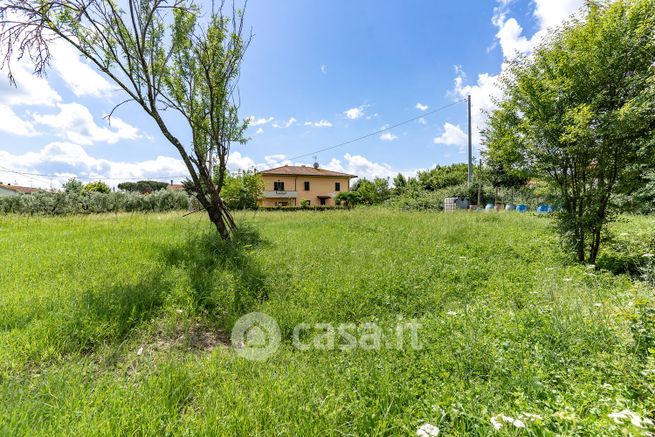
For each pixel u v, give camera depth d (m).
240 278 4.32
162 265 4.75
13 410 1.77
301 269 4.86
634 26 4.77
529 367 2.19
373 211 15.38
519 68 5.79
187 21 6.45
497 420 1.58
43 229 8.38
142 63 5.88
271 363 2.47
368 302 3.76
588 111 4.84
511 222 10.89
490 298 3.80
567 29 5.39
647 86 4.71
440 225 9.45
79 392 2.00
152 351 2.75
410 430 1.64
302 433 1.69
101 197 22.02
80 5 5.29
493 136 6.80
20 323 2.83
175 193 24.70
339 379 2.17
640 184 5.23
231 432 1.70
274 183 42.47
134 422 1.70
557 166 5.56
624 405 1.71
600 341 2.47
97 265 4.62
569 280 4.07
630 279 4.42
